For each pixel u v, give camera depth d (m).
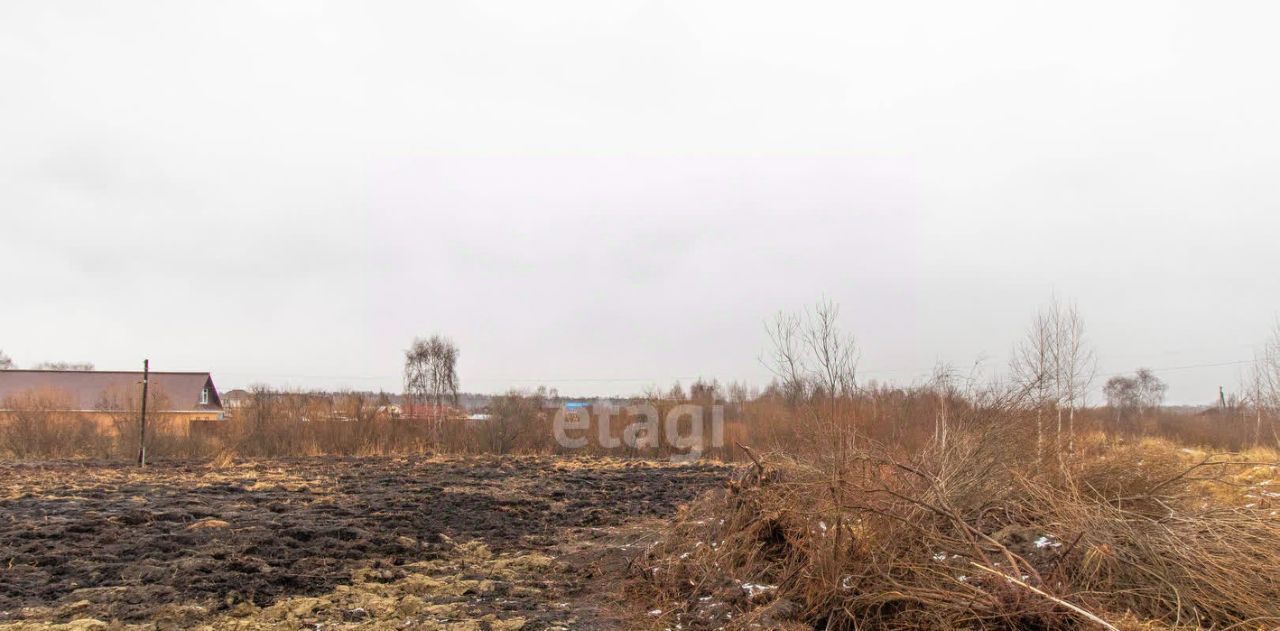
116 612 6.21
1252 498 7.57
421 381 30.62
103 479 15.94
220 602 6.52
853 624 5.51
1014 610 5.06
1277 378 25.25
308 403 26.94
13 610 6.23
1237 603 5.20
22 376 36.81
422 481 16.44
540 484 16.30
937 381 9.09
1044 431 7.80
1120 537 5.91
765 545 7.04
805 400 7.96
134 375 38.88
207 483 15.25
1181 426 29.59
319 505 12.24
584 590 7.30
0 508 11.31
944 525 6.23
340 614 6.36
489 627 6.10
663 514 12.04
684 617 6.11
